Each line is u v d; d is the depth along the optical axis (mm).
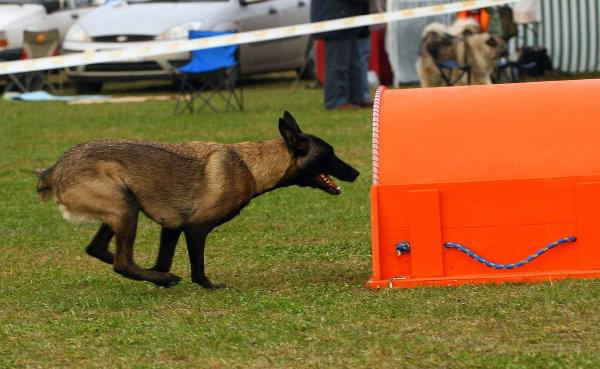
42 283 11414
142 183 10383
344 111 24578
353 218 14297
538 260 10227
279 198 15805
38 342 8945
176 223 10602
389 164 10398
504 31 27500
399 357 8031
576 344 8141
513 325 8664
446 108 10609
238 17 29469
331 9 23812
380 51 30484
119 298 10500
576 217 10164
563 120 10391
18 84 31172
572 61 30047
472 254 10234
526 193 10180
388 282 10281
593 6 29672
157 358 8344
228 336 8773
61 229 14391
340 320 9094
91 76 29641
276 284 10898
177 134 22125
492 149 10320
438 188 10242
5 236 14039
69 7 32969
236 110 25938
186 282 11219
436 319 8961
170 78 28922
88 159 10242
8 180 18188
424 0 28156
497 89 10758
